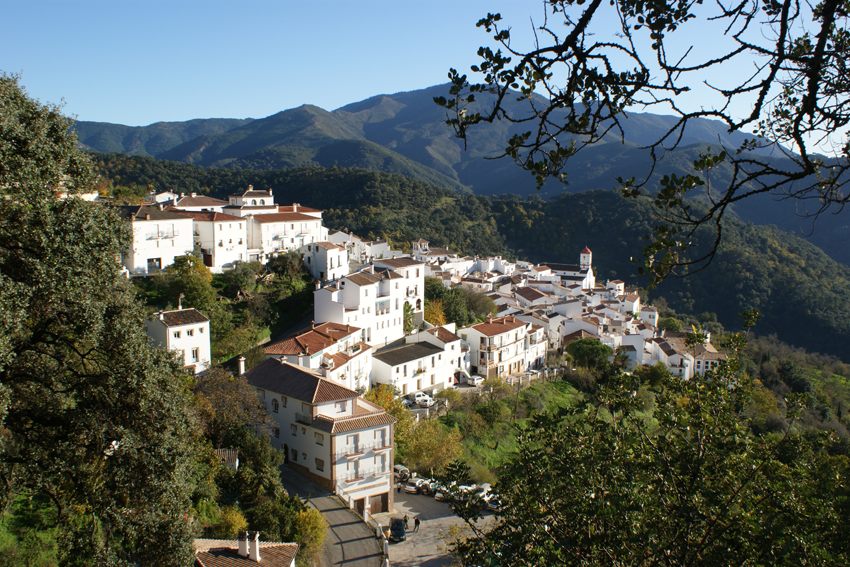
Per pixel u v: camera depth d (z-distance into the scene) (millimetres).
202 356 58594
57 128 24156
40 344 23734
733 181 6879
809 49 7641
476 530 15781
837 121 7570
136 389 22703
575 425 16406
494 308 101312
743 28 6625
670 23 6727
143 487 22703
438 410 63969
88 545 22703
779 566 12953
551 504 15016
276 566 27672
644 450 15727
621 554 13281
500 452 61531
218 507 35438
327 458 45156
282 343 59188
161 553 22734
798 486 14516
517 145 7480
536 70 7094
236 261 80125
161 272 68688
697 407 15859
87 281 22172
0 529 25062
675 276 7508
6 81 22422
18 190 20969
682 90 6668
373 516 46156
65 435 23109
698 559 13508
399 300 78000
